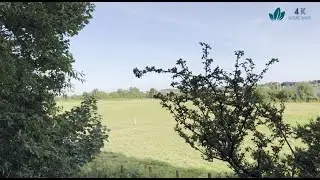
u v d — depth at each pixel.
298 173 3.87
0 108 10.57
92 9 11.59
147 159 30.47
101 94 121.62
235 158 3.71
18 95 11.03
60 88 12.63
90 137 12.69
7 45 10.53
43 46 11.58
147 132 54.22
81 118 12.66
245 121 3.61
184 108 3.71
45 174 11.27
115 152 35.38
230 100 3.62
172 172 21.67
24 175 10.40
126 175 15.68
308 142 3.99
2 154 10.33
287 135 3.89
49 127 11.55
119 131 56.25
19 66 11.24
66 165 11.52
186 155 34.41
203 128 3.62
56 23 11.12
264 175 3.78
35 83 11.39
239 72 3.62
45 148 10.95
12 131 10.73
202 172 22.50
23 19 10.84
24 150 10.32
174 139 46.41
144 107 93.50
